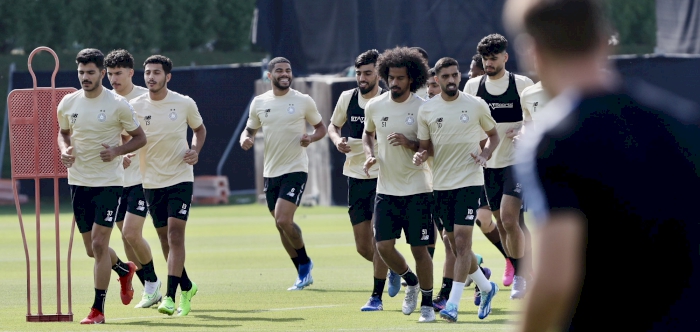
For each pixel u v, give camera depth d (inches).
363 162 1368.1
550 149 367.6
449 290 1192.2
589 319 374.9
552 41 368.5
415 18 3129.9
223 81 3919.8
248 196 3991.1
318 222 2785.4
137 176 1254.9
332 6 3243.1
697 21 3142.2
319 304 1301.7
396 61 1113.4
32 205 3919.8
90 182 1117.1
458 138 1090.7
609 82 381.7
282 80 1476.4
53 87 1139.9
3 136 4328.3
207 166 3941.9
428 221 1101.1
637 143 370.0
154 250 2164.1
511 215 1263.5
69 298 1157.7
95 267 1121.4
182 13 5078.7
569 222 362.3
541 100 1263.5
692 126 380.8
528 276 1294.3
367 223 1379.2
